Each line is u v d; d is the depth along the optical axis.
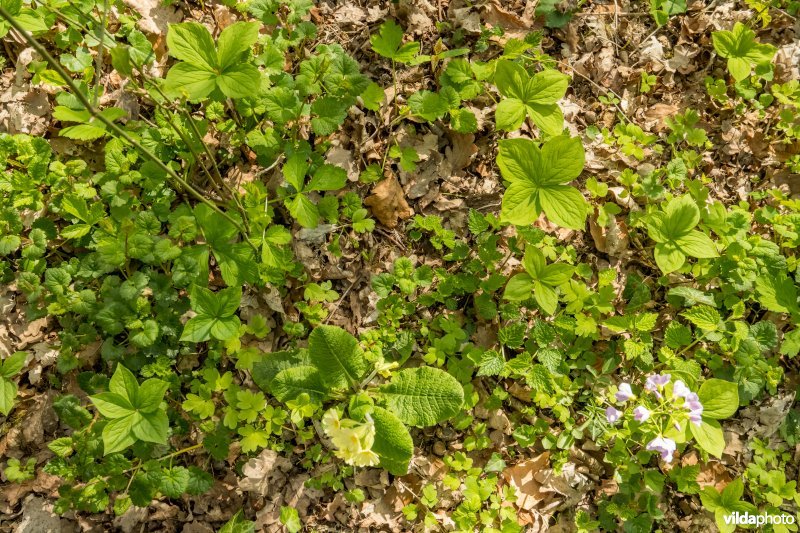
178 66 0.84
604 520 1.02
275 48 0.99
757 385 1.03
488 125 1.13
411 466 1.01
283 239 0.93
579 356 1.05
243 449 0.92
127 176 0.95
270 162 1.04
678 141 1.17
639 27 1.22
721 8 1.24
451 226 1.10
